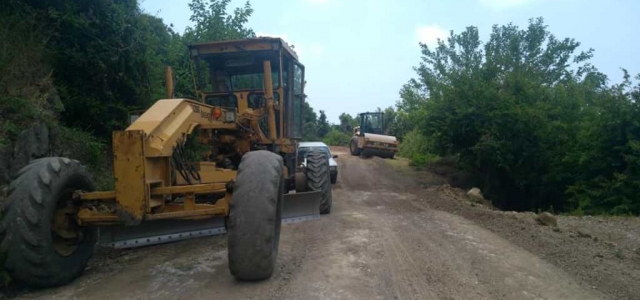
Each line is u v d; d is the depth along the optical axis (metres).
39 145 7.14
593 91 20.14
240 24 17.22
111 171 9.06
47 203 4.85
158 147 5.00
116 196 4.83
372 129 31.00
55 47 8.69
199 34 16.22
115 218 5.18
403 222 9.06
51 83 8.25
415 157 24.39
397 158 28.48
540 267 5.95
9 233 4.64
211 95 8.40
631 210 13.74
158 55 12.52
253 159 5.12
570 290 5.11
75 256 5.36
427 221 9.22
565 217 10.82
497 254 6.54
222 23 16.58
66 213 5.25
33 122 7.30
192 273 5.54
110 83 9.62
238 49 8.19
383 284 5.15
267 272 4.97
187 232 5.75
